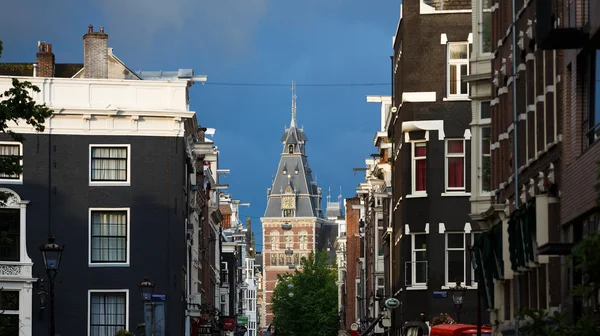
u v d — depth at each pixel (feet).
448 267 205.26
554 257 111.14
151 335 164.86
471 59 163.22
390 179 281.95
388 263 269.44
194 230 262.06
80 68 244.63
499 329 144.87
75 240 208.85
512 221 127.13
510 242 128.16
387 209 277.44
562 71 105.50
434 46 211.00
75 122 210.38
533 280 123.85
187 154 225.76
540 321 70.18
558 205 110.42
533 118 122.21
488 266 146.72
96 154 211.20
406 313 208.44
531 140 122.52
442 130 207.72
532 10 121.80
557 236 110.52
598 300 92.02
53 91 211.41
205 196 300.40
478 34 162.81
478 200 161.27
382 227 302.04
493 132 147.84
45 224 208.44
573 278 101.96
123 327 208.23
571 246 98.58
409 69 211.00
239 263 602.03
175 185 212.02
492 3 148.77
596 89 93.56
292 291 617.21
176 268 211.20
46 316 206.08
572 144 100.32
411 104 209.56
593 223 94.84
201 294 281.54
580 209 96.84
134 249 210.38
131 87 213.25
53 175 209.46
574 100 98.99
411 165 211.00
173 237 211.61
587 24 87.51
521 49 126.31
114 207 210.59
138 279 209.56
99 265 208.85
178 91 214.28
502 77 141.38
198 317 259.39
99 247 209.97
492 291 146.30
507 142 140.15
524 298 128.88
